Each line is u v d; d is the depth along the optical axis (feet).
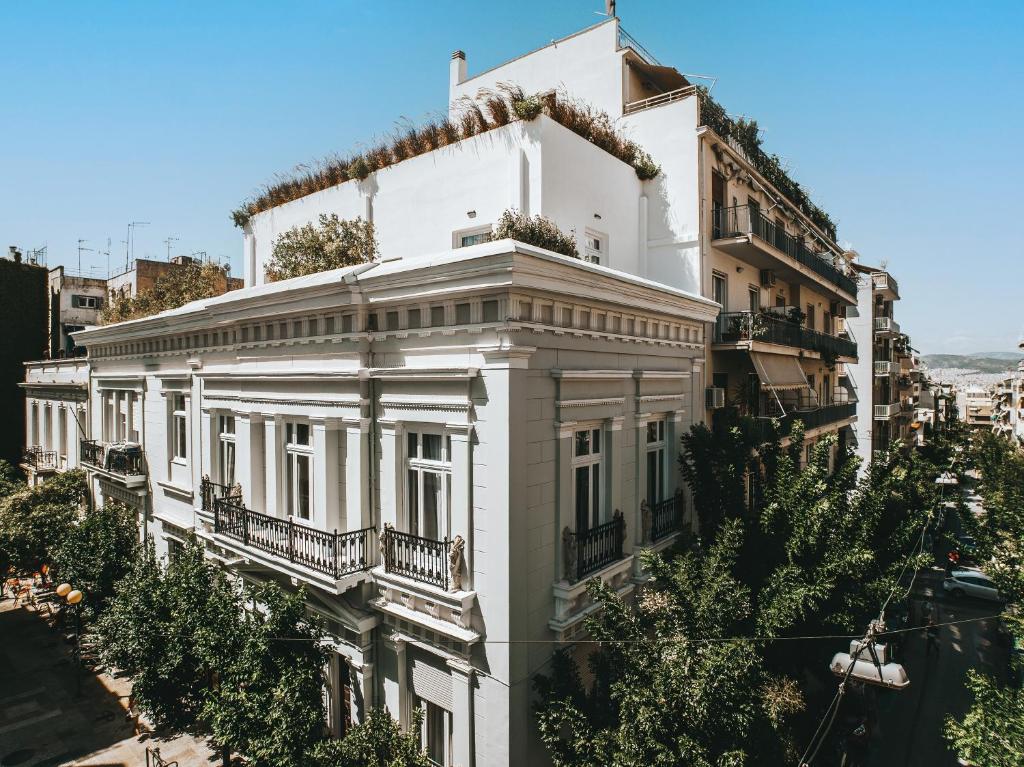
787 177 70.90
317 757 24.76
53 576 49.83
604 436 32.63
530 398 26.61
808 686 40.45
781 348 55.88
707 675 21.79
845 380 112.68
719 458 35.37
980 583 77.20
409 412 29.45
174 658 31.24
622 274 31.58
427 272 27.12
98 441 64.95
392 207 49.44
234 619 31.24
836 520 32.78
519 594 25.80
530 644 26.55
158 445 52.60
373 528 31.37
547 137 40.50
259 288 36.94
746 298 59.00
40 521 56.34
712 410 46.75
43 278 108.47
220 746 29.96
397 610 29.07
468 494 26.84
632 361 34.78
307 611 34.12
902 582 48.21
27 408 90.84
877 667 21.74
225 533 37.83
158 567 38.58
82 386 69.62
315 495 33.63
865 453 110.11
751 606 27.66
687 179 49.39
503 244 24.73
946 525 98.53
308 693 28.07
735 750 21.44
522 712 25.96
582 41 56.54
